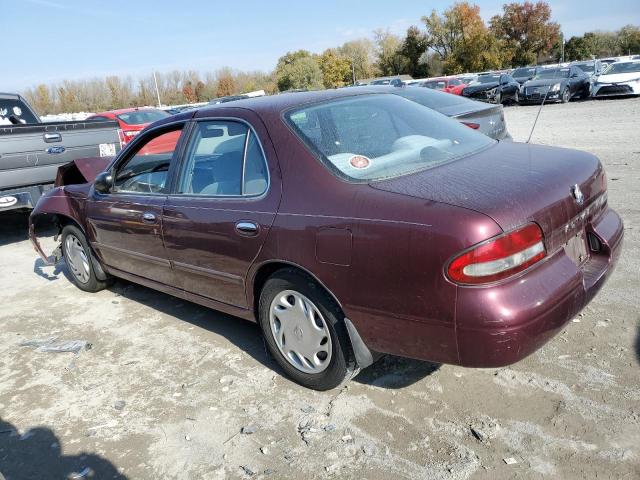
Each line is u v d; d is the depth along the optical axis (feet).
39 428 10.56
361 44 248.93
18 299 17.83
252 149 10.95
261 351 12.68
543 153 10.59
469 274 7.79
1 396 11.87
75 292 18.01
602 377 10.09
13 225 29.17
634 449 8.33
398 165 9.91
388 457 8.76
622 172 25.85
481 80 87.97
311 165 9.93
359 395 10.45
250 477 8.70
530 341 7.98
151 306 16.14
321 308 9.81
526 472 8.13
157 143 13.60
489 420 9.32
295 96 11.89
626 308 12.46
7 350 14.07
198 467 9.06
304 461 8.89
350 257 8.93
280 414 10.19
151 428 10.21
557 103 74.90
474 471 8.26
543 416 9.25
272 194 10.30
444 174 9.33
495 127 25.64
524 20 201.77
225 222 11.07
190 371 12.11
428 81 103.86
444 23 208.95
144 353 13.17
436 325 8.23
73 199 16.65
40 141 23.30
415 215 8.29
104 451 9.71
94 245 16.24
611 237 10.10
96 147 25.64
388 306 8.69
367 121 11.23
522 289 7.97
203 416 10.40
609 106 61.77
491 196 8.30
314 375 10.49
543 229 8.34
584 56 205.87
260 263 10.56
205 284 12.39
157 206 13.00
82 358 13.24
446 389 10.30
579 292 8.67
